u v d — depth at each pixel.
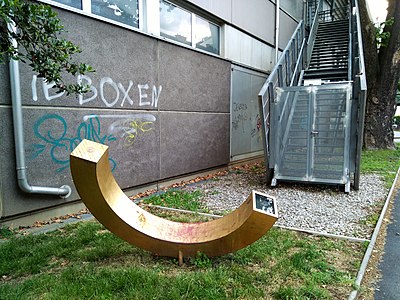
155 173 6.61
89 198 2.85
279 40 13.19
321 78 9.66
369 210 5.16
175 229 3.23
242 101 10.24
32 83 4.27
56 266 3.03
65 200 4.80
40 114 4.40
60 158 4.70
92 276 2.69
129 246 3.41
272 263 3.10
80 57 4.86
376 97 13.33
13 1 2.39
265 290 2.58
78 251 3.33
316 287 2.62
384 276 3.01
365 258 3.29
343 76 9.39
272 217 2.75
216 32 9.19
